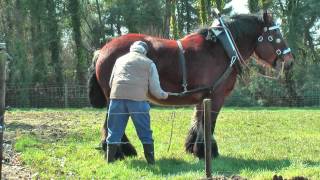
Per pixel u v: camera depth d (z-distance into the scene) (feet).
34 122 64.03
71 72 149.69
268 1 147.95
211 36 35.14
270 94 136.05
